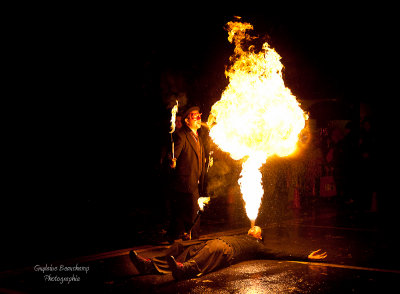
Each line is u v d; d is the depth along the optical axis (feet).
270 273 16.51
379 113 41.81
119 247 21.72
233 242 17.31
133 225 29.07
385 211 36.47
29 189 39.04
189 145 20.75
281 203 38.17
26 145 38.83
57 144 40.27
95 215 33.42
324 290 14.29
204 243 17.47
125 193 41.29
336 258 19.16
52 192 39.93
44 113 38.99
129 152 41.52
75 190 40.75
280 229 27.78
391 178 36.81
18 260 19.10
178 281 15.53
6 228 27.63
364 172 37.42
